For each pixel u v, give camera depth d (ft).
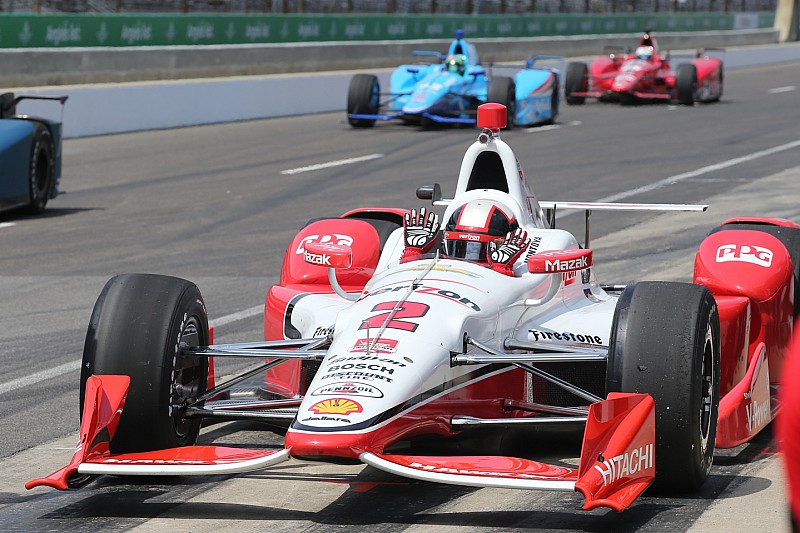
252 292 119.85
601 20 532.32
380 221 89.71
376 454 54.80
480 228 70.79
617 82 337.52
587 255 64.90
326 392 56.90
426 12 445.37
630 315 59.98
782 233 82.84
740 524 56.75
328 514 59.11
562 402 71.00
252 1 366.63
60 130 176.65
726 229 83.76
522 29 477.36
